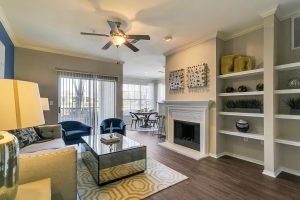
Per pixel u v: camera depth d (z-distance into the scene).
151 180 2.49
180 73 4.23
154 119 7.84
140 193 2.17
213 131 3.52
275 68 2.62
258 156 3.15
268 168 2.68
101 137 3.24
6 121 0.84
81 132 3.87
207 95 3.63
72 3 2.38
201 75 3.70
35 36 3.56
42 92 4.28
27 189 1.15
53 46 4.18
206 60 3.65
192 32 3.37
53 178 1.42
